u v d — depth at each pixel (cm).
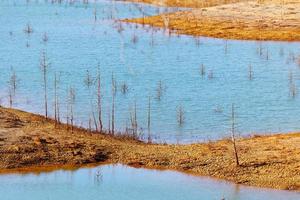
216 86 9650
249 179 6019
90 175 6209
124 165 6406
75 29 14275
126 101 8700
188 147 6825
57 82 9606
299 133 7450
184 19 15012
